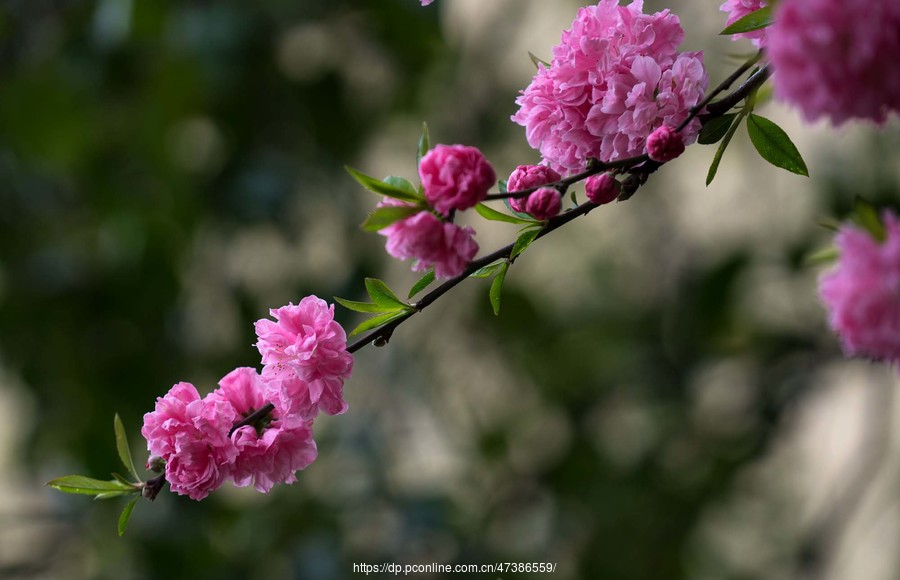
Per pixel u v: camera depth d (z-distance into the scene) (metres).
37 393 1.89
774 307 1.79
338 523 1.78
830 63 0.88
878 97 0.88
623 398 1.87
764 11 0.95
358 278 1.87
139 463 1.86
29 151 1.84
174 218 1.85
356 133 1.87
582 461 1.84
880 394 1.73
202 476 0.97
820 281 0.91
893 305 0.89
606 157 0.97
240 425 0.98
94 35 1.77
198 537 1.76
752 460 1.73
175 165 1.84
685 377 1.82
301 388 0.97
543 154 0.98
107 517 1.79
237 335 1.89
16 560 1.84
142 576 1.74
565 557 1.80
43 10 1.85
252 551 1.76
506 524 1.85
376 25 1.81
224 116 1.82
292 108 1.84
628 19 0.97
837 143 1.71
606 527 1.76
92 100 1.81
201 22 1.75
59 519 1.80
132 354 1.88
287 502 1.80
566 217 0.96
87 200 1.89
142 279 1.86
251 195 1.82
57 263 1.88
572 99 0.97
